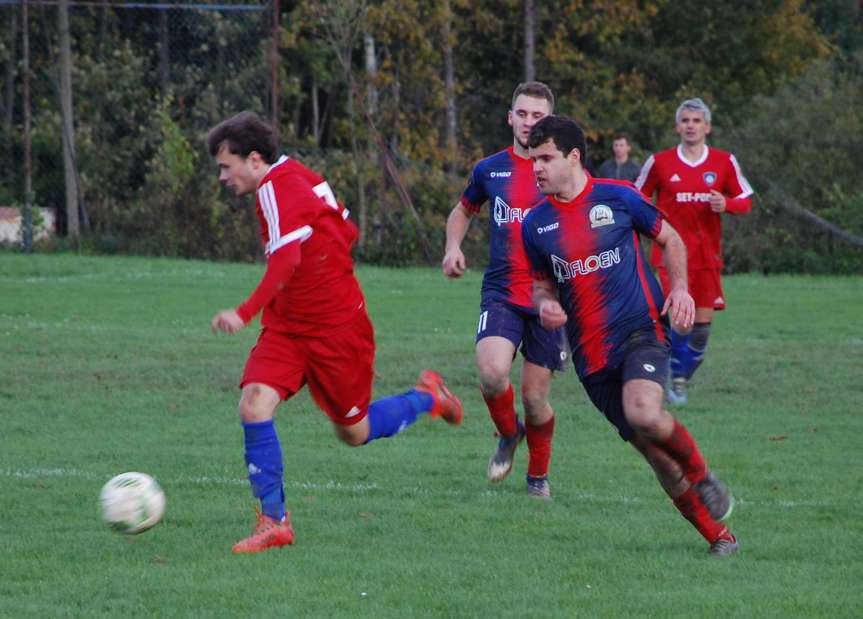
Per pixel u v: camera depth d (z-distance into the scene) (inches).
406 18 3245.6
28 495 835.4
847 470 960.9
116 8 3415.4
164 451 1004.6
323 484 893.2
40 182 3011.8
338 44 3038.9
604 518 796.6
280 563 668.1
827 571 664.4
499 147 4060.0
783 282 2598.4
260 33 3312.0
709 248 1295.5
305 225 679.7
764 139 3088.1
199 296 2110.0
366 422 757.9
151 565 662.5
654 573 656.4
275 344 709.9
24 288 2174.0
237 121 693.3
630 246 696.4
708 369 1459.2
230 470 933.2
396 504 828.6
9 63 3169.3
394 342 1612.9
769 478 926.4
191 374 1382.9
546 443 861.2
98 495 836.6
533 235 705.6
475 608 586.9
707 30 4330.7
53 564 661.9
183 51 3506.4
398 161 3026.6
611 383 698.8
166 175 2901.1
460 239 924.6
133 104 3363.7
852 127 3225.9
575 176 697.6
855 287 2496.3
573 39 4185.5
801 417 1203.9
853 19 5014.8
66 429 1101.7
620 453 1028.5
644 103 4062.5
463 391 1322.6
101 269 2470.5
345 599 599.2
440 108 3617.1
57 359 1451.8
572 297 699.4
